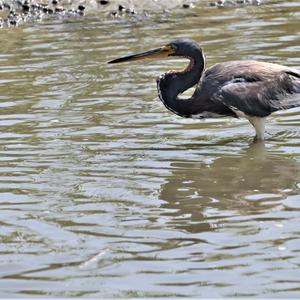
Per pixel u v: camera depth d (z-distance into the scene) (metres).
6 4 23.02
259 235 11.25
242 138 15.09
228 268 10.41
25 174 13.37
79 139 14.88
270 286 10.01
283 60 18.28
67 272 10.36
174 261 10.59
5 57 19.41
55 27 21.69
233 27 21.09
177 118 16.00
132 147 14.56
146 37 20.47
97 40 20.42
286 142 14.84
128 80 17.86
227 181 13.15
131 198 12.47
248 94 14.61
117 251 10.85
